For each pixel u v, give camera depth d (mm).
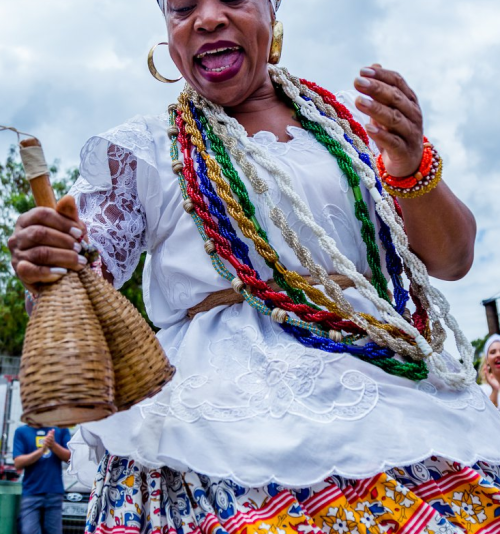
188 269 1673
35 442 6359
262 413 1450
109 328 1287
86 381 1172
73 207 1309
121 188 1747
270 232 1657
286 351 1532
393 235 1705
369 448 1399
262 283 1604
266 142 1774
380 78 1482
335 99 1952
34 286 1298
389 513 1403
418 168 1577
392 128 1489
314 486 1424
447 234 1699
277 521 1386
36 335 1202
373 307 1665
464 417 1522
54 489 6277
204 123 1810
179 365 1571
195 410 1469
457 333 1689
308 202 1684
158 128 1823
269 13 1833
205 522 1420
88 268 1335
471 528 1443
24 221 1304
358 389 1478
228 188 1676
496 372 5523
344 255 1697
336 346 1545
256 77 1829
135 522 1493
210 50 1753
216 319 1667
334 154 1758
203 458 1404
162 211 1755
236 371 1530
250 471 1372
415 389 1520
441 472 1507
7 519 6492
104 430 1534
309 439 1394
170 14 1793
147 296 1879
